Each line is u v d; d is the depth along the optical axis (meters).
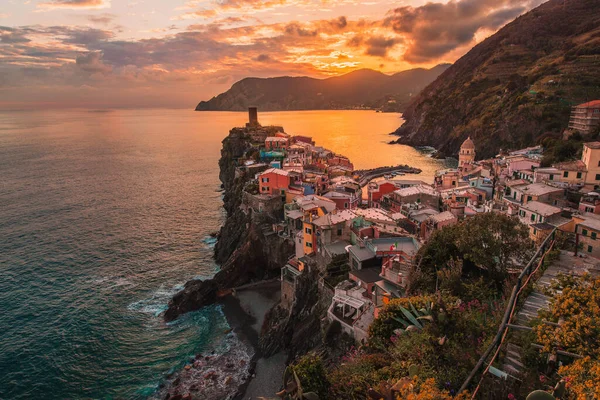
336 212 78.62
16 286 85.88
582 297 20.86
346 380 24.47
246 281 91.69
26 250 103.62
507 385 17.45
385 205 113.31
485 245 40.81
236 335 72.44
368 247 61.44
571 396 15.49
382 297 46.41
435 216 81.44
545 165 114.44
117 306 80.38
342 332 49.38
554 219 63.53
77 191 166.12
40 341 68.75
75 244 109.06
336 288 54.62
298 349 61.78
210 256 104.94
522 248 40.50
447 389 19.06
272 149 163.00
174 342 70.19
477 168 138.00
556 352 19.08
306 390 22.86
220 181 193.12
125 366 64.00
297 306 68.81
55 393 58.38
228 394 57.97
